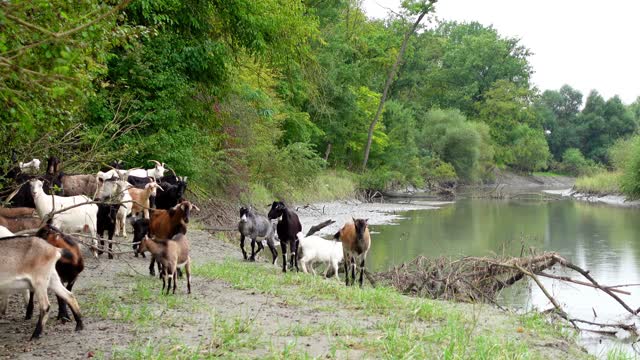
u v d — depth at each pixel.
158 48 19.08
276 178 32.53
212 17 20.53
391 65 53.28
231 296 9.96
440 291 13.80
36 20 6.13
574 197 52.56
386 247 22.45
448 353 6.69
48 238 7.80
